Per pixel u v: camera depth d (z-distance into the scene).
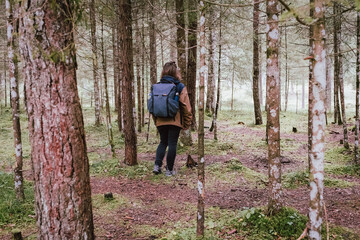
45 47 1.86
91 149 8.06
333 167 5.60
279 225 3.04
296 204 3.89
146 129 11.09
